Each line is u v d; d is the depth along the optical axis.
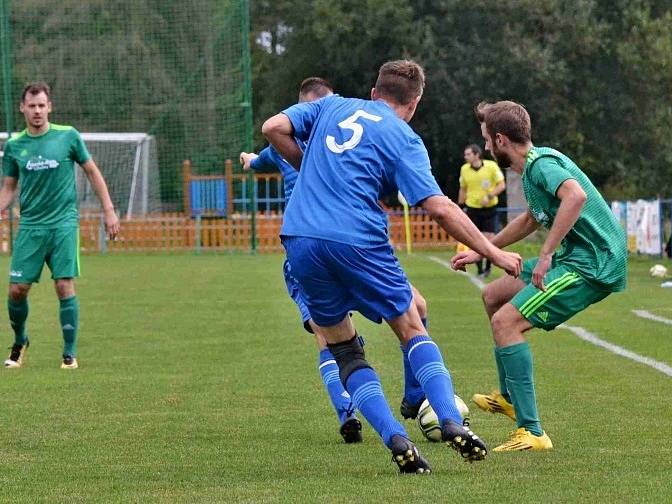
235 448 15.95
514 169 16.41
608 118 100.50
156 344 28.72
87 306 38.84
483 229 52.97
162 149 83.31
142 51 82.62
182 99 82.56
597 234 15.86
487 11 96.19
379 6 96.88
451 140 99.19
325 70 102.75
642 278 49.03
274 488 13.20
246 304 39.25
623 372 22.53
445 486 13.03
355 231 13.39
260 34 110.88
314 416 18.56
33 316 36.31
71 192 25.36
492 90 96.69
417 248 82.56
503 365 15.95
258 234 78.62
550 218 16.02
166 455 15.47
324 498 12.53
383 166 13.69
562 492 12.65
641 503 12.10
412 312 13.94
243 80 76.56
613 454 14.95
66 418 18.48
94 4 82.31
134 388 21.70
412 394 16.88
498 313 15.90
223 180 81.69
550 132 99.44
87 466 14.77
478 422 17.89
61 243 25.06
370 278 13.50
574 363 23.92
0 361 26.12
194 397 20.55
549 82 95.31
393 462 14.78
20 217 25.23
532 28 98.38
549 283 15.74
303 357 25.94
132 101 83.06
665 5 104.06
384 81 14.35
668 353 25.41
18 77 81.44
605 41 97.56
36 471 14.47
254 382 22.28
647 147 101.31
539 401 19.28
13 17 81.62
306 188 13.76
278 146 14.20
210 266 61.19
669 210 59.09
